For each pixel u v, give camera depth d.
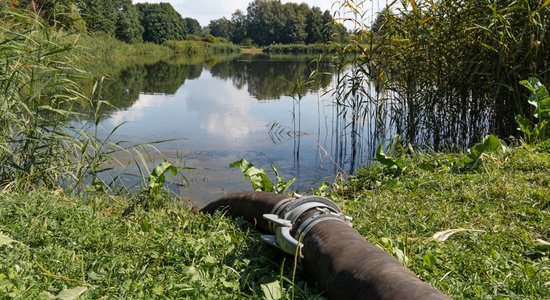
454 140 2.85
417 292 0.82
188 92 5.89
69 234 1.28
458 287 1.04
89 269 1.10
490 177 1.82
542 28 2.41
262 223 1.39
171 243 1.23
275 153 3.02
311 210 1.17
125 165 2.56
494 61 2.66
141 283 1.02
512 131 2.68
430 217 1.51
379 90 3.13
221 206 1.60
